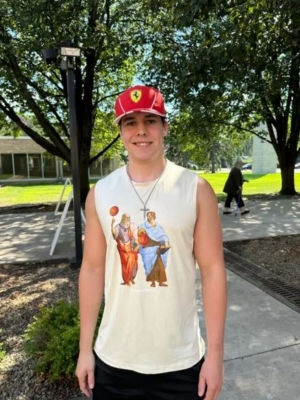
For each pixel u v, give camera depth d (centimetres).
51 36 781
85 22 884
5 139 2467
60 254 545
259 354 253
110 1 913
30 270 474
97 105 1191
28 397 210
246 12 366
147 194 123
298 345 265
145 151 125
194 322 131
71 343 223
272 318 312
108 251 128
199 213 123
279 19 372
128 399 128
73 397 209
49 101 1096
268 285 398
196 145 1466
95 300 140
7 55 861
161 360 124
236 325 299
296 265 476
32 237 675
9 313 337
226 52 414
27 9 724
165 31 845
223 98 973
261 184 1909
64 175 2645
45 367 226
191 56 488
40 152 2552
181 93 567
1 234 708
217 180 2214
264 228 721
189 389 125
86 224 138
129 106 124
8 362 250
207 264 125
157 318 122
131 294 123
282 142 1327
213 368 123
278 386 217
